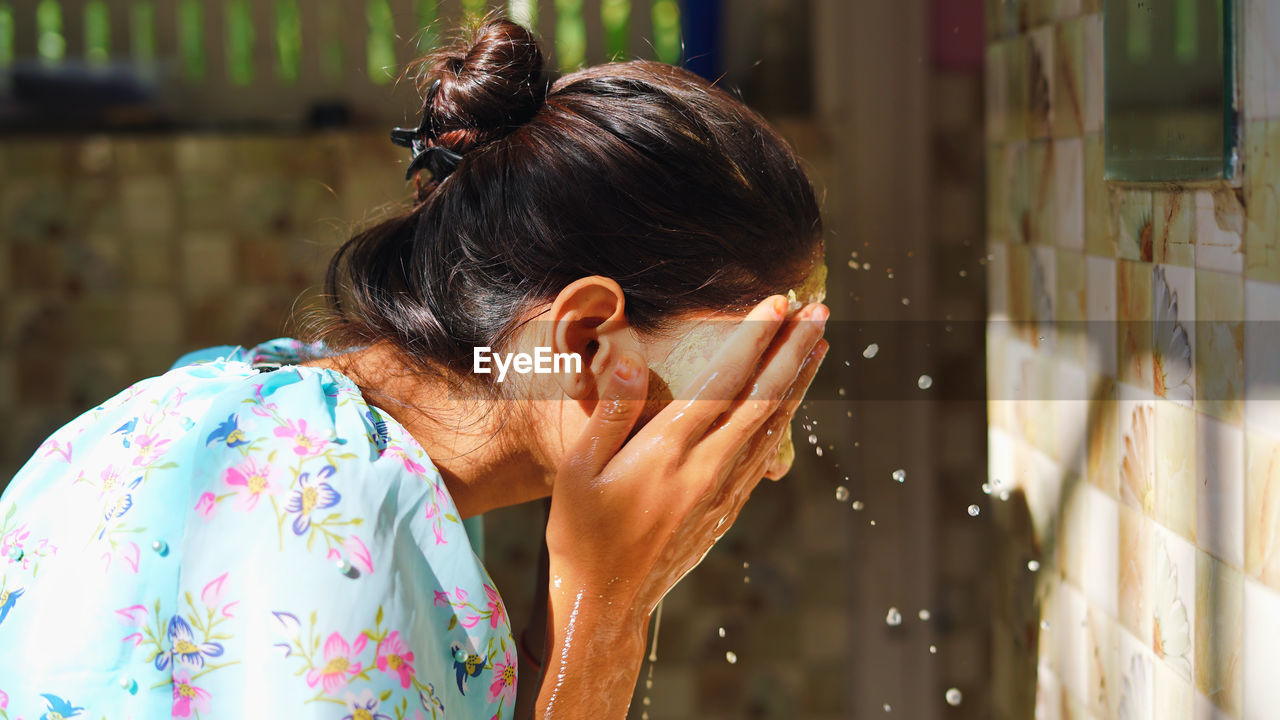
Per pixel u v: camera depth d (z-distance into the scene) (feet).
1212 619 2.22
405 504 2.30
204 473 2.26
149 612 2.23
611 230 2.63
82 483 2.47
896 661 6.75
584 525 2.54
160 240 6.90
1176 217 2.28
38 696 2.23
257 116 7.58
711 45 7.29
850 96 6.52
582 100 2.72
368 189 6.89
